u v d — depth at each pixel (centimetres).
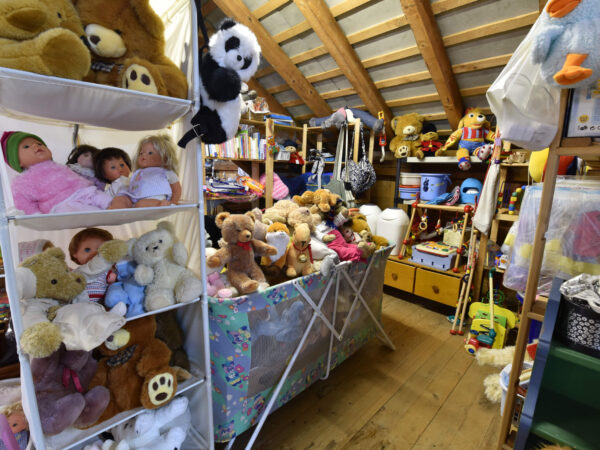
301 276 147
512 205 225
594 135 85
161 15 112
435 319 252
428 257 261
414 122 283
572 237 115
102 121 97
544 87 90
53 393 91
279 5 243
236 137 274
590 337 87
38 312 83
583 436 92
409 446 135
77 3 84
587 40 73
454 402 161
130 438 104
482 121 246
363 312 184
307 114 376
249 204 312
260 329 122
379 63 259
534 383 93
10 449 92
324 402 160
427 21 206
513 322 209
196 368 121
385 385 174
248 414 127
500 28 197
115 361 101
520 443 95
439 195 270
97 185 104
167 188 105
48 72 70
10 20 67
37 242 108
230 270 126
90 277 98
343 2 226
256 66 109
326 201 172
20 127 105
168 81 96
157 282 104
